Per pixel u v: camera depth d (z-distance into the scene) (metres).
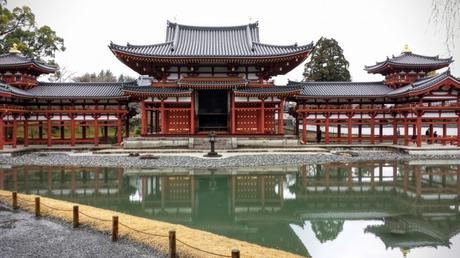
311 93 43.50
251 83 43.62
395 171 27.44
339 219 15.80
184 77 44.12
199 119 47.12
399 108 40.84
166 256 10.39
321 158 32.28
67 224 13.52
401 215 16.44
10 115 39.16
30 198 16.97
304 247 12.23
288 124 80.62
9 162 30.39
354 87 46.06
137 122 74.19
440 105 38.97
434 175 26.05
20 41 59.53
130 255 10.52
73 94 41.75
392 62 43.91
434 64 43.72
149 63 43.97
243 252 10.48
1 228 13.07
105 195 19.98
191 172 26.14
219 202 18.67
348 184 23.02
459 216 16.19
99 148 39.16
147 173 25.86
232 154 34.12
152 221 13.96
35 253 10.70
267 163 29.44
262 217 16.05
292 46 45.91
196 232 12.59
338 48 69.12
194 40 49.03
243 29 51.44
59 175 25.31
